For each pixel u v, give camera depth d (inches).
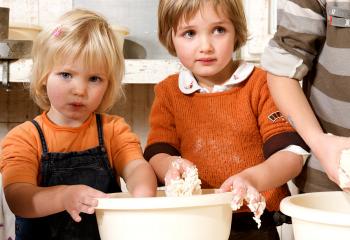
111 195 39.1
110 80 45.1
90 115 46.7
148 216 31.5
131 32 76.1
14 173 41.1
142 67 65.5
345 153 32.8
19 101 75.7
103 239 33.8
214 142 44.8
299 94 40.4
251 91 45.2
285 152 41.4
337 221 29.5
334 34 40.1
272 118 43.6
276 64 41.0
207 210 32.3
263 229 44.3
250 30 67.9
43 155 43.9
